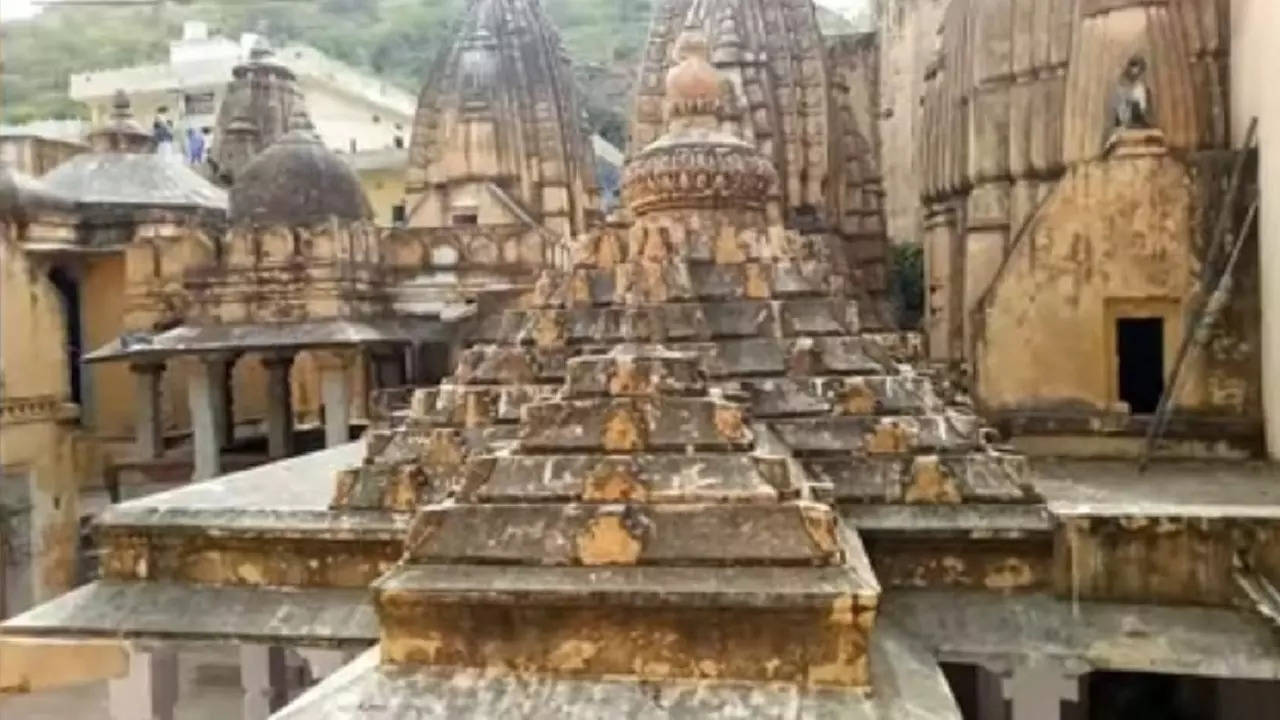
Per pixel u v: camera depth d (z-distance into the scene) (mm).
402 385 28188
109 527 11305
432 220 34500
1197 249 16266
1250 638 9234
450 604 6969
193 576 11117
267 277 27125
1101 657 9188
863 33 40688
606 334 11250
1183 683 14047
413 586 6992
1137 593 9773
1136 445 16312
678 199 12828
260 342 25625
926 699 6941
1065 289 16812
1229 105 16797
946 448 10242
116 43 97625
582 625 6883
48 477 27891
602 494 7262
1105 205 16641
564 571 7008
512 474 7461
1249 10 15914
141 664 12547
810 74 25047
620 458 7367
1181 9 16875
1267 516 9648
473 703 6676
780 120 24266
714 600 6684
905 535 9773
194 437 27016
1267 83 15148
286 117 43000
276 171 29281
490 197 33500
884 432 10219
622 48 82688
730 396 9539
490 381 11344
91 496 29734
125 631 10492
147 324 30109
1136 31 16703
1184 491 12664
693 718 6434
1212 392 16047
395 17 101625
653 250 11695
